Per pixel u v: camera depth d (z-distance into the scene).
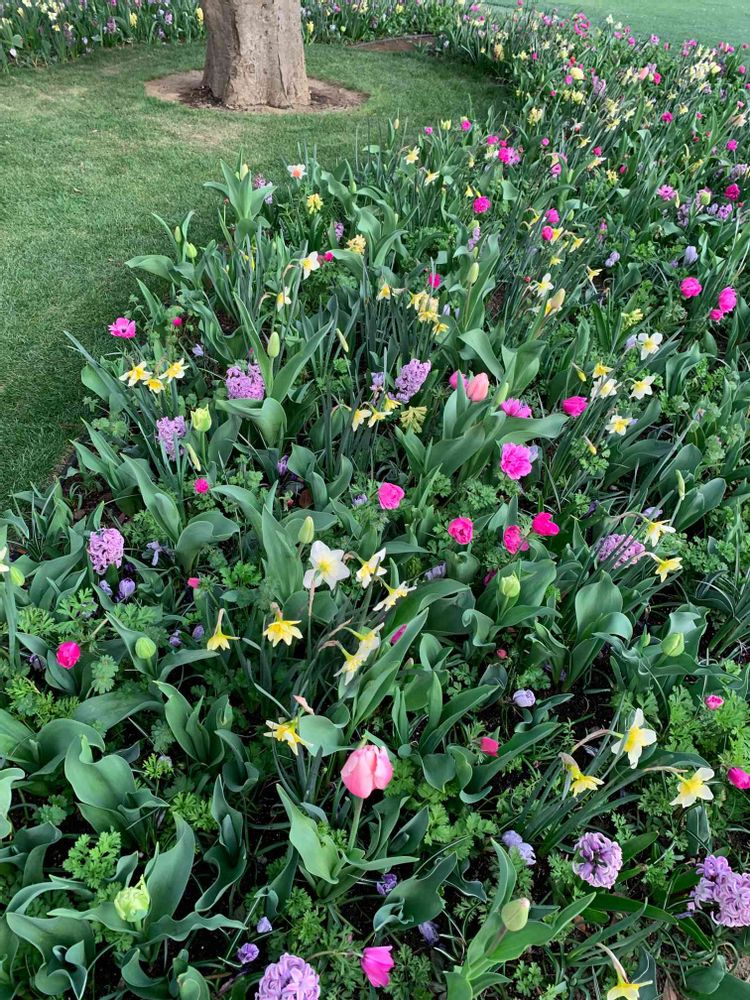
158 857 1.47
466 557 2.21
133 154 5.70
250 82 6.77
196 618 2.16
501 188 4.67
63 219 4.69
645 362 3.28
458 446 2.39
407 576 2.36
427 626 2.20
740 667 2.26
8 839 1.77
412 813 1.86
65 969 1.44
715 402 3.32
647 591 2.29
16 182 5.14
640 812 2.03
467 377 2.96
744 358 3.68
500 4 11.23
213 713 1.82
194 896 1.75
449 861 1.58
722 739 2.05
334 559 1.59
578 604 2.10
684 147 5.48
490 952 1.34
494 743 1.87
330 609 1.92
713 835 1.95
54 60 7.87
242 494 2.07
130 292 3.96
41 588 2.12
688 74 7.18
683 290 3.51
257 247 3.45
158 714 1.99
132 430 2.93
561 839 1.90
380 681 1.68
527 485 2.89
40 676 2.09
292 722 1.53
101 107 6.66
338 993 1.58
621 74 6.52
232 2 6.37
